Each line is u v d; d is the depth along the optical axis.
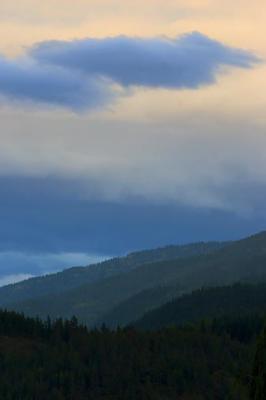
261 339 116.81
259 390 114.50
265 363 115.06
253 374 116.12
